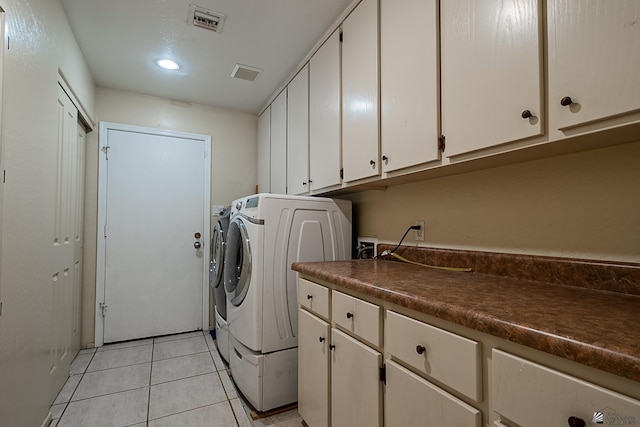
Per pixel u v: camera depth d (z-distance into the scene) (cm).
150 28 196
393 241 186
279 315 183
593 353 50
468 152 107
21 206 126
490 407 68
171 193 305
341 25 180
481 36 101
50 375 175
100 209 275
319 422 137
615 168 95
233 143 336
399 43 135
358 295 115
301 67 232
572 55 78
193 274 311
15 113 120
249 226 188
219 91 290
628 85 69
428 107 121
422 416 84
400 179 162
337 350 125
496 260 125
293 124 244
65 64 182
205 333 305
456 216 148
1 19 109
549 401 57
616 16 70
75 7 175
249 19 186
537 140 88
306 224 194
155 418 170
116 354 254
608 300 83
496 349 67
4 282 113
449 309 76
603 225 98
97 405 182
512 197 124
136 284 288
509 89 92
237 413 176
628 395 48
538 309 73
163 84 275
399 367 93
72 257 225
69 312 218
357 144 163
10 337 118
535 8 86
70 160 212
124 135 287
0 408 111
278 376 180
